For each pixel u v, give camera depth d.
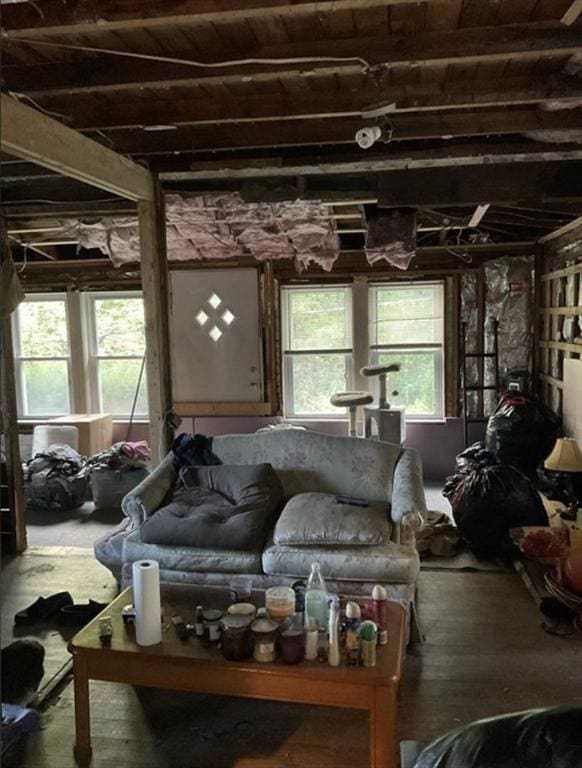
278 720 2.34
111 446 6.25
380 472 3.33
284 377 6.12
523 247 5.63
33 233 5.35
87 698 2.17
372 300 5.98
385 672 1.96
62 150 2.74
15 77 2.63
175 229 5.03
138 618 2.14
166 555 2.95
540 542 3.51
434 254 5.82
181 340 6.11
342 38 2.44
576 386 4.48
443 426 5.89
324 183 3.85
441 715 2.33
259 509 3.08
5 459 4.07
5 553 4.08
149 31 2.37
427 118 3.18
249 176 3.84
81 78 2.61
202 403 6.12
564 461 4.07
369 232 4.34
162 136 3.40
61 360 6.44
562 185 3.61
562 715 1.04
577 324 4.59
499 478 3.83
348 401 5.18
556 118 3.09
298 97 2.95
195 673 2.07
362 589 2.75
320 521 2.89
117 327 6.37
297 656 2.02
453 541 3.94
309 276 5.98
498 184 3.66
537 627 2.99
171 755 2.16
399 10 2.25
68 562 3.91
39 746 2.21
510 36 2.35
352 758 2.12
